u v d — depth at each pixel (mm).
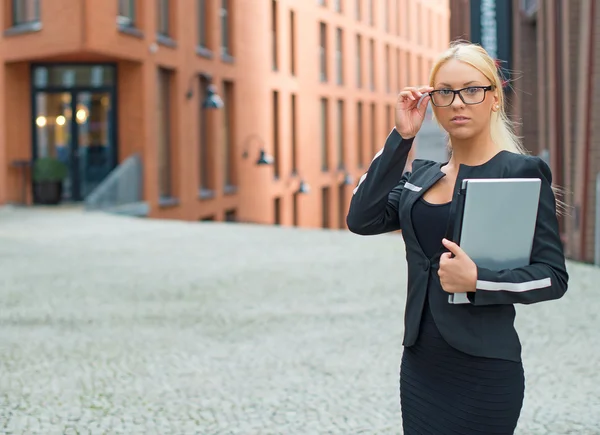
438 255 2750
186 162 25469
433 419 2775
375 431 5152
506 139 2812
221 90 28078
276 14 32438
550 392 5895
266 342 7582
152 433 5172
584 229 15234
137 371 6621
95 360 6969
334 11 38031
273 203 32281
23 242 15188
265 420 5398
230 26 29016
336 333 7891
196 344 7523
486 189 2582
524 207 2611
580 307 8875
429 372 2785
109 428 5270
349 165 40031
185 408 5660
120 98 23219
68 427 5289
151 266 12297
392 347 7312
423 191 2787
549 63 18109
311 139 35812
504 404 2695
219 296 9891
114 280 11039
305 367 6688
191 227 18344
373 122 43906
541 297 2623
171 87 24953
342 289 10273
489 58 2717
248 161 30109
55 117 23875
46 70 23766
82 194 23953
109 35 21375
